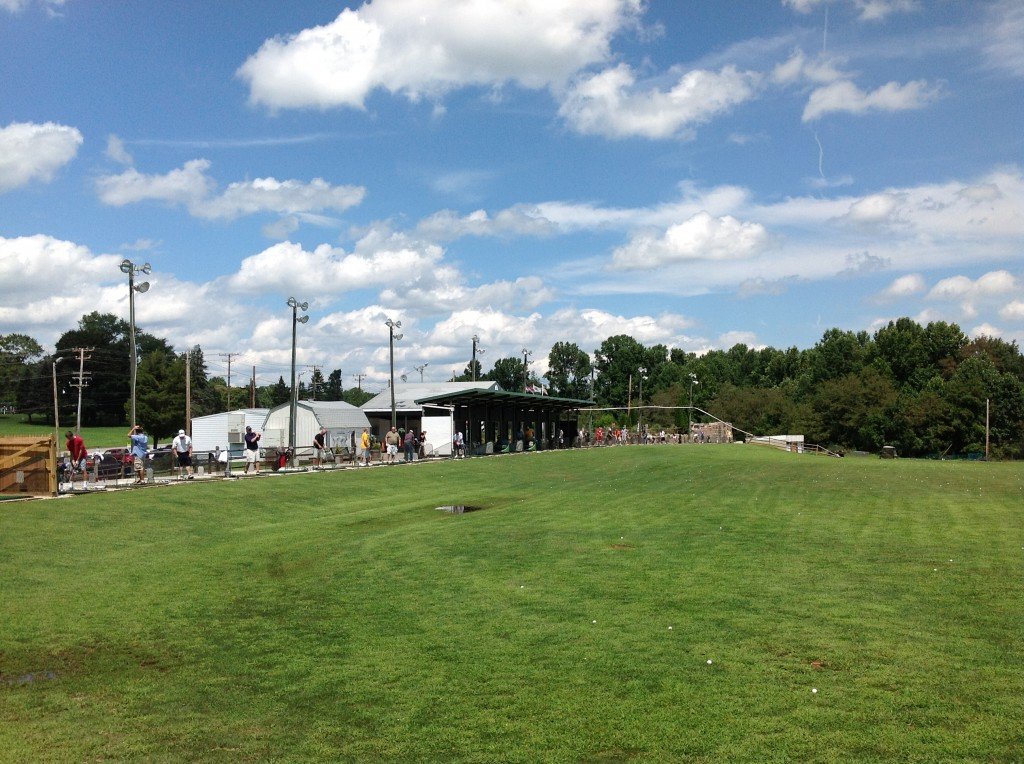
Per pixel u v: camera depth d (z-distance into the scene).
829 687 8.62
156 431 86.62
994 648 9.74
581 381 144.75
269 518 23.72
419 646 10.53
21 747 7.65
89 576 15.12
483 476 37.53
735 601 12.23
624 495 28.19
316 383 142.62
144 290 33.69
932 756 6.98
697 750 7.28
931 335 113.88
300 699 8.83
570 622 11.36
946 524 19.86
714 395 126.75
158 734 7.95
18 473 24.80
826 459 54.97
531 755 7.30
